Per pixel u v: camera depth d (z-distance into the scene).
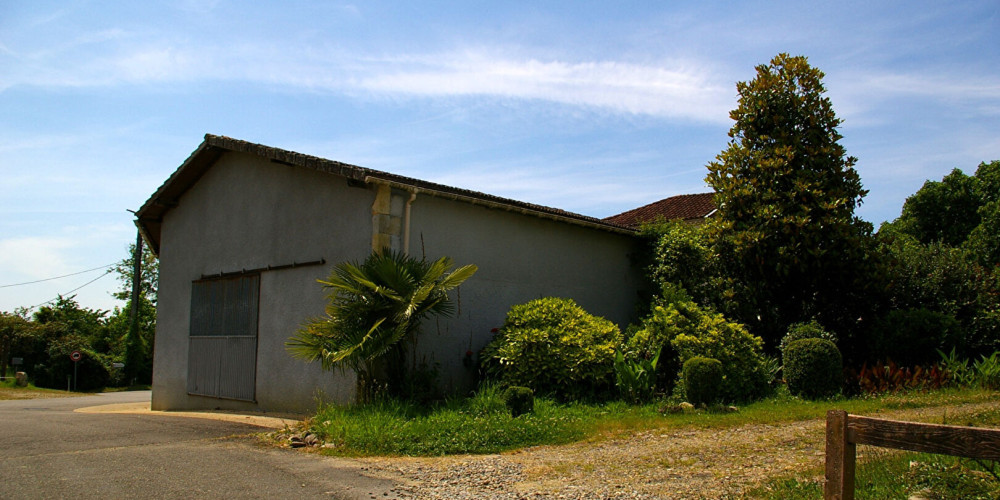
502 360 10.86
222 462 6.96
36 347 34.56
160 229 16.92
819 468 6.03
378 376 10.63
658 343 11.23
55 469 6.52
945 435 3.63
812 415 8.77
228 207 14.55
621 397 10.73
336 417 9.08
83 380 33.16
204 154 14.71
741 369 10.73
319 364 11.64
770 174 13.08
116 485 5.86
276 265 12.98
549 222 13.90
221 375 14.01
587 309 14.41
